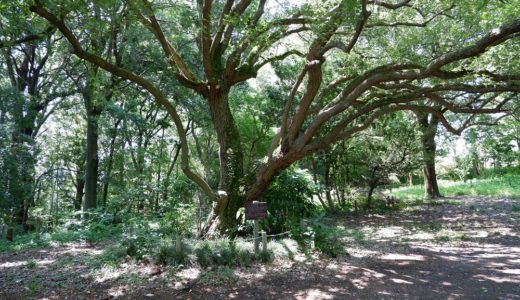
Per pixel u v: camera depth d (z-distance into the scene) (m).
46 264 7.75
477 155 29.84
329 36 8.05
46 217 14.96
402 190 26.52
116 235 11.16
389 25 9.69
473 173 32.88
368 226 12.83
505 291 5.84
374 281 6.38
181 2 10.72
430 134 18.30
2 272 7.18
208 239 8.63
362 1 6.93
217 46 9.92
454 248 9.07
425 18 10.23
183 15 10.63
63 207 25.59
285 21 8.97
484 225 12.22
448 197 21.19
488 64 9.10
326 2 7.95
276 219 9.62
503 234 10.65
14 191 13.09
